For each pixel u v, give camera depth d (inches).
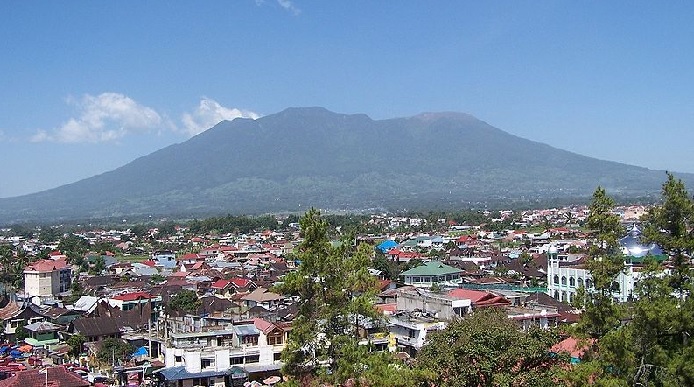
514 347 2030.0
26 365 3489.2
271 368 3321.9
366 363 1968.5
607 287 2103.8
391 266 6461.6
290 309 4527.6
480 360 2026.3
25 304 5541.3
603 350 1910.7
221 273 7667.3
